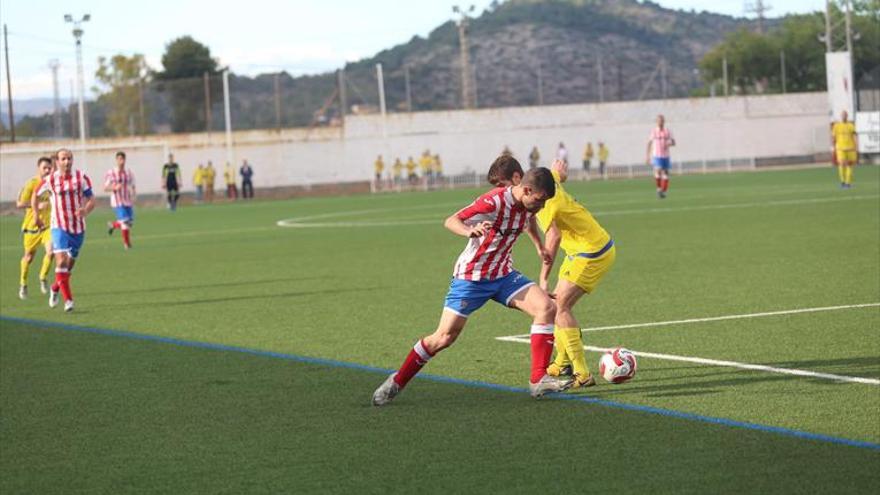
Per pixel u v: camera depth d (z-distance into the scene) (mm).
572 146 86062
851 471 7492
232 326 15578
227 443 8930
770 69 125188
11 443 9219
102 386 11516
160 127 82875
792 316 14125
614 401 9898
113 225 31922
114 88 85438
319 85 84438
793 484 7258
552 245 10883
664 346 12492
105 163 76625
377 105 85812
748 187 49656
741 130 87812
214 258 26969
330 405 10195
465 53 102500
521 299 10109
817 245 22781
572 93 191750
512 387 10695
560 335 10594
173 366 12539
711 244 24219
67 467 8422
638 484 7387
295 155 80562
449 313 10023
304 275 21984
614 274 19609
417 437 8891
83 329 15906
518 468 7887
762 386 10250
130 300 19266
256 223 41594
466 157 84438
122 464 8438
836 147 44188
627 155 86750
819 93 88125
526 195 9625
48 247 20625
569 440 8594
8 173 68750
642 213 35688
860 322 13469
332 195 76625
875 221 27797
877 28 110562
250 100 83000
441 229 33438
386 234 32312
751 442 8312
